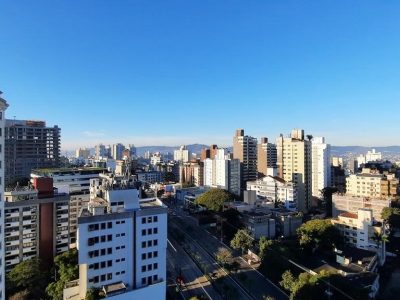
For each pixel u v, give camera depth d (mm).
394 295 97375
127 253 82812
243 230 138000
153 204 93938
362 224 127500
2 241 67125
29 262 95375
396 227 157125
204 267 115500
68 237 111938
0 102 65625
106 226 80000
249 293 97312
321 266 105375
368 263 106438
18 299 86188
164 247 88000
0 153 66875
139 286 84250
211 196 186375
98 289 77938
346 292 82875
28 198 105625
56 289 87312
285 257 107375
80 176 160500
